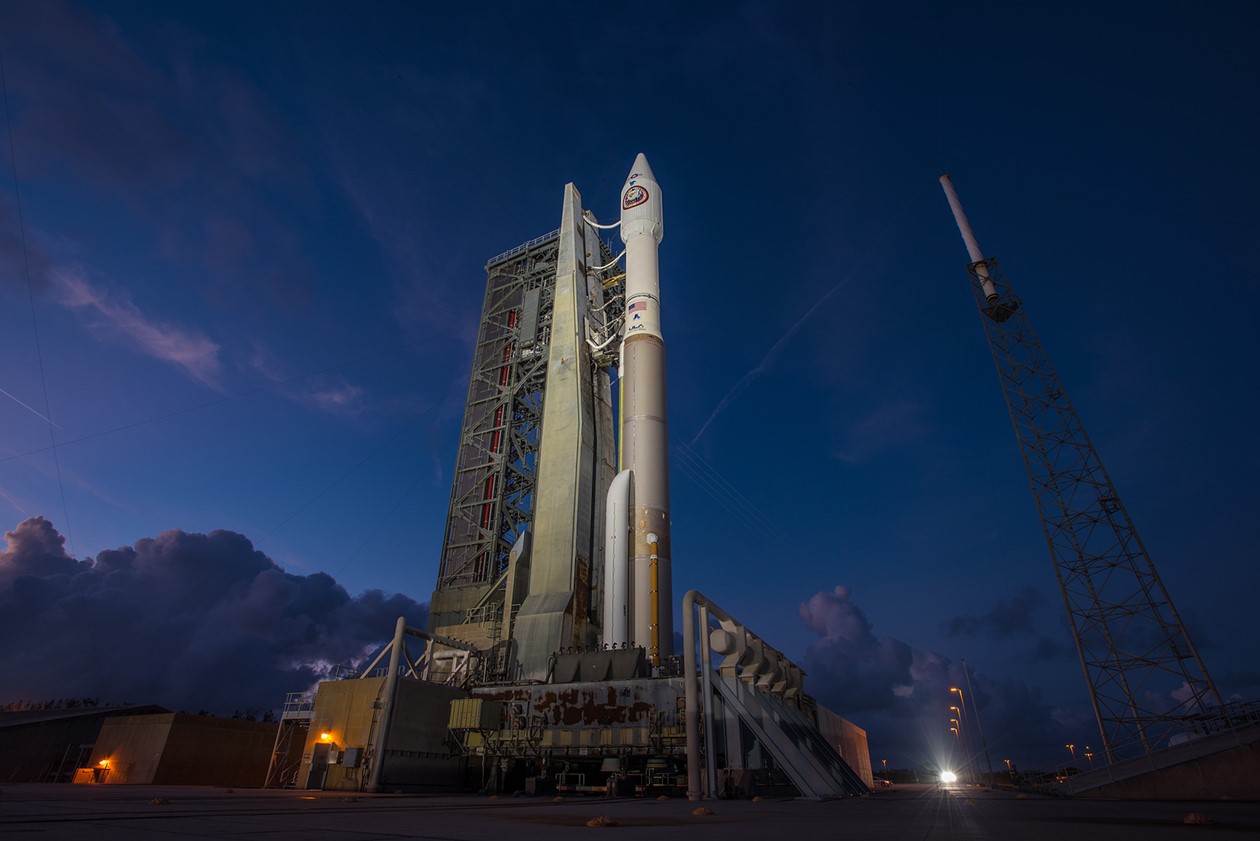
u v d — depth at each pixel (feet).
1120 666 140.77
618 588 136.56
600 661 115.34
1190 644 136.26
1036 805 72.49
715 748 86.38
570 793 103.40
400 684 105.40
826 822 43.01
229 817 37.83
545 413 184.85
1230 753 90.27
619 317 215.31
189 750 135.54
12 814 35.40
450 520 197.67
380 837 27.53
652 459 149.69
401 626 109.70
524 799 79.36
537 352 210.59
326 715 111.34
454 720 113.29
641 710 104.99
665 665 118.21
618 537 140.36
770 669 109.19
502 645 156.15
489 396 214.28
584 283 211.61
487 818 42.78
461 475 204.74
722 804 71.61
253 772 145.59
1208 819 41.70
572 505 167.32
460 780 113.50
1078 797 100.01
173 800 54.08
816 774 93.61
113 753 137.39
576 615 155.74
